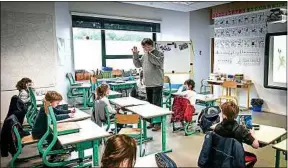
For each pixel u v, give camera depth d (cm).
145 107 374
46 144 306
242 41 675
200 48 923
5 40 531
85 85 655
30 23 561
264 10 616
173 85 708
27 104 413
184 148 386
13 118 296
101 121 375
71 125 263
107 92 395
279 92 603
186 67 753
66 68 671
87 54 752
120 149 120
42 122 298
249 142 218
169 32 884
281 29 580
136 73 798
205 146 220
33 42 568
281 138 248
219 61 743
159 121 350
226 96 655
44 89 590
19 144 291
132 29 816
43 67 586
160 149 381
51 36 597
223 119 227
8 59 538
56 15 616
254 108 638
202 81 912
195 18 900
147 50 430
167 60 747
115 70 766
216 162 215
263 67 633
